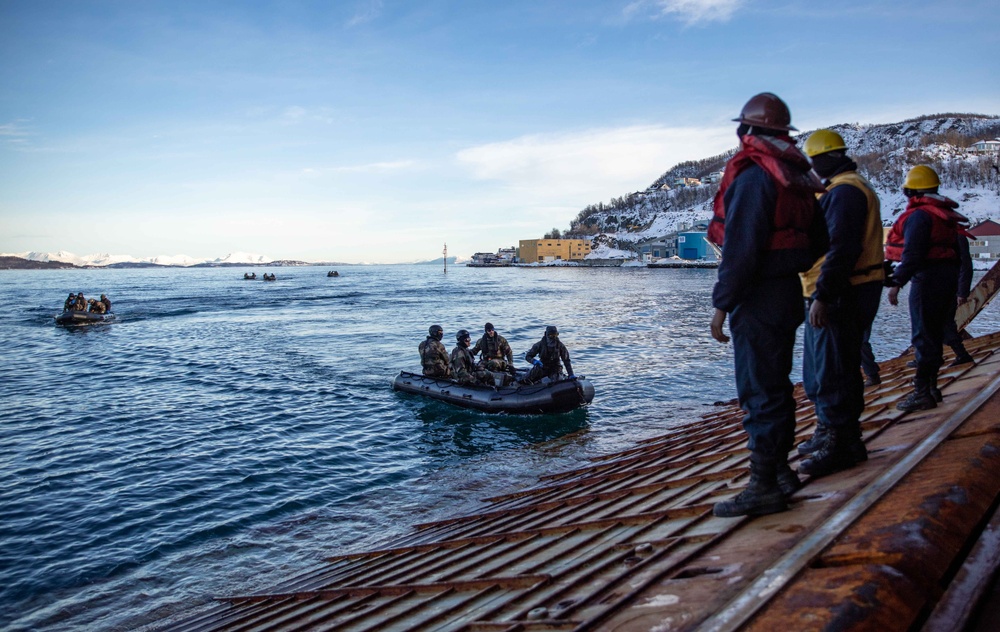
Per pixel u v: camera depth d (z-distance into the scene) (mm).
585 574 2994
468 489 10430
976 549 2160
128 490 10555
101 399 17719
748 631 1775
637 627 2066
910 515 2268
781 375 2820
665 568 2561
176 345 29000
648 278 94812
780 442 2852
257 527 9094
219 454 12484
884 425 4270
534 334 30500
